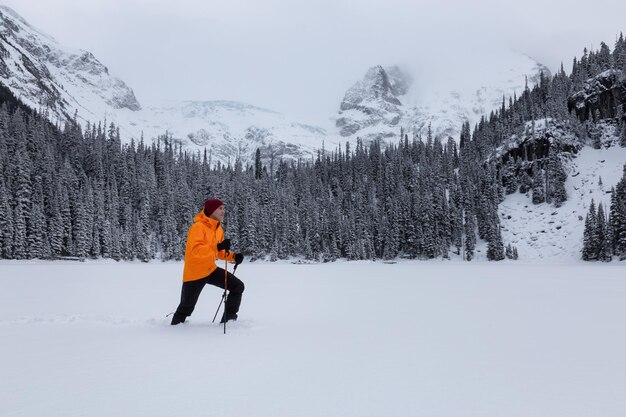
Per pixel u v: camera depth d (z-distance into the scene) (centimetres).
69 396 325
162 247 9162
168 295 1249
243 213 9919
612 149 9656
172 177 11981
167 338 562
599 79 10862
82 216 7694
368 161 13962
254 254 8831
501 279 2161
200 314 838
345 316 783
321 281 2030
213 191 10981
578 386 358
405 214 9212
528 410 299
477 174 10844
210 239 676
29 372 393
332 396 329
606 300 1091
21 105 14775
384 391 343
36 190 7812
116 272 3155
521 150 10544
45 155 9181
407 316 788
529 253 8112
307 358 456
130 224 9138
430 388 352
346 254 9225
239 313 822
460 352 488
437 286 1653
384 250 9256
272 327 656
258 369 410
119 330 622
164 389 345
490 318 764
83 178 9988
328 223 9675
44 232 7300
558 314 820
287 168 16962
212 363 432
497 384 363
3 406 301
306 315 797
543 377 385
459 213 9562
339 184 13425
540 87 14338
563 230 8238
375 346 519
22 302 1041
